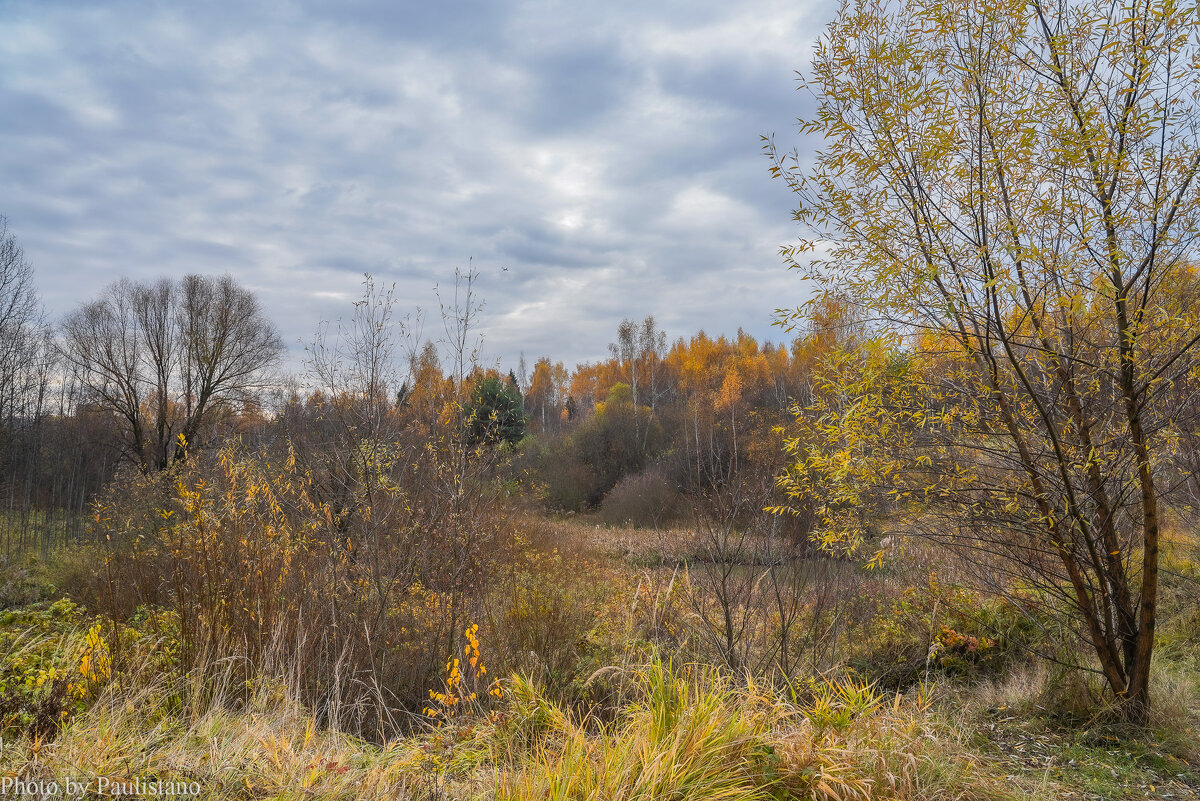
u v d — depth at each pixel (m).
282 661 4.94
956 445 5.11
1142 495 4.97
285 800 2.99
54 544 20.80
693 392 37.19
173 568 5.63
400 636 6.39
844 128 4.98
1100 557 5.09
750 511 6.18
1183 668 6.06
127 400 27.33
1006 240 4.55
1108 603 5.06
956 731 4.68
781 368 41.84
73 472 28.06
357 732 4.77
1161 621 7.43
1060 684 5.48
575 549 15.29
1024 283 4.59
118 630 4.73
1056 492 4.93
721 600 5.80
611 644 6.24
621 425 35.03
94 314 27.28
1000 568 5.91
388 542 6.89
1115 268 4.43
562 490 31.58
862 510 5.60
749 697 3.85
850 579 7.26
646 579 6.82
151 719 3.89
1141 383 4.61
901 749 3.52
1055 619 6.03
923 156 4.75
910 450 5.17
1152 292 4.66
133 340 27.70
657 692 3.66
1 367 25.73
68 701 3.73
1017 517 5.17
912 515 5.46
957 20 4.91
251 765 3.30
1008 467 5.12
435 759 3.74
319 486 7.36
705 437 23.97
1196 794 4.02
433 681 5.85
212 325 28.77
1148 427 4.79
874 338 4.78
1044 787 3.98
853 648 6.73
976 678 6.47
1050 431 4.70
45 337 27.50
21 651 4.70
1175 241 4.46
